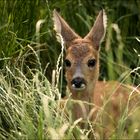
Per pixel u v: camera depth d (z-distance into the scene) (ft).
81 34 49.47
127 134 38.47
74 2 49.90
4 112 39.83
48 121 36.29
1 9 45.39
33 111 39.11
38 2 47.01
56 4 48.49
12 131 37.93
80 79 40.75
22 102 40.50
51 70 46.85
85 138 36.24
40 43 46.80
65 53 44.80
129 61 47.75
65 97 43.73
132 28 50.21
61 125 36.55
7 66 42.27
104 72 48.16
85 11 49.55
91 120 40.86
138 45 48.16
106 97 42.73
